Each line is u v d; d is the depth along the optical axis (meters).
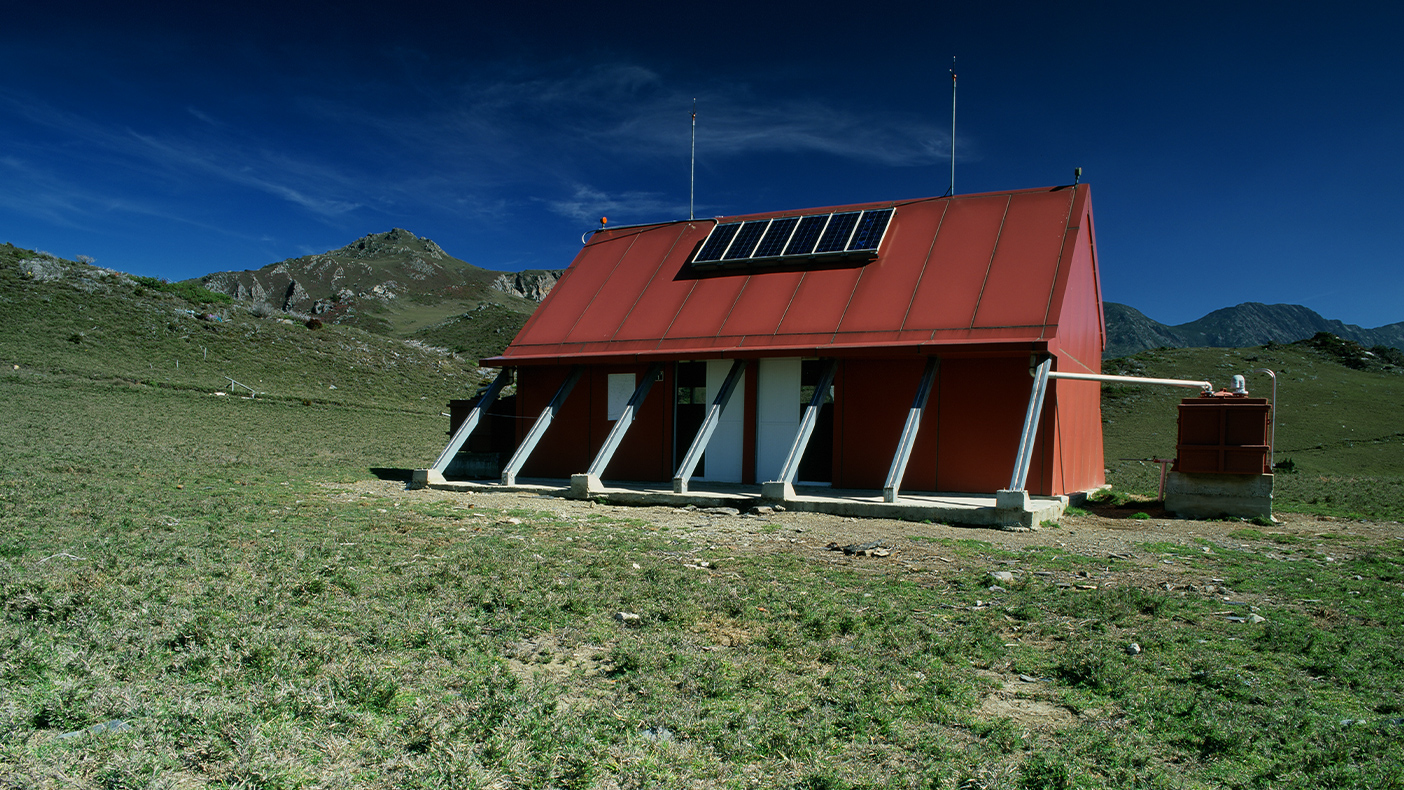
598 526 11.88
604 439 19.50
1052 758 4.04
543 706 4.41
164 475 17.00
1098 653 5.69
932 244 17.98
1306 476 33.44
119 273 64.12
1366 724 4.56
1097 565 9.27
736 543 10.51
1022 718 4.63
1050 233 17.03
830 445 17.39
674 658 5.45
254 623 5.79
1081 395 19.00
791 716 4.51
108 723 4.03
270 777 3.50
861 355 15.98
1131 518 14.62
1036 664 5.59
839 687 4.94
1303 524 14.12
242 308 66.75
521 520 12.28
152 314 54.19
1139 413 58.06
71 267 60.47
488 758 3.84
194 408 35.84
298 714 4.23
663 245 21.81
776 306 17.88
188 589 6.77
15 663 4.67
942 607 7.12
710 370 18.55
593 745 4.02
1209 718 4.57
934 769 3.88
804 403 17.58
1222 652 5.90
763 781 3.74
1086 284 19.58
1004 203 18.47
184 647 5.25
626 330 19.00
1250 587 8.17
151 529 10.03
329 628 5.86
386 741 3.98
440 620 6.09
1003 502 12.38
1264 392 62.09
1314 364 72.69
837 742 4.20
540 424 17.86
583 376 19.83
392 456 27.36
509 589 7.13
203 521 10.99
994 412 15.83
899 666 5.39
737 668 5.30
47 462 17.75
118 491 13.71
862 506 13.43
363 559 8.52
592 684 4.98
